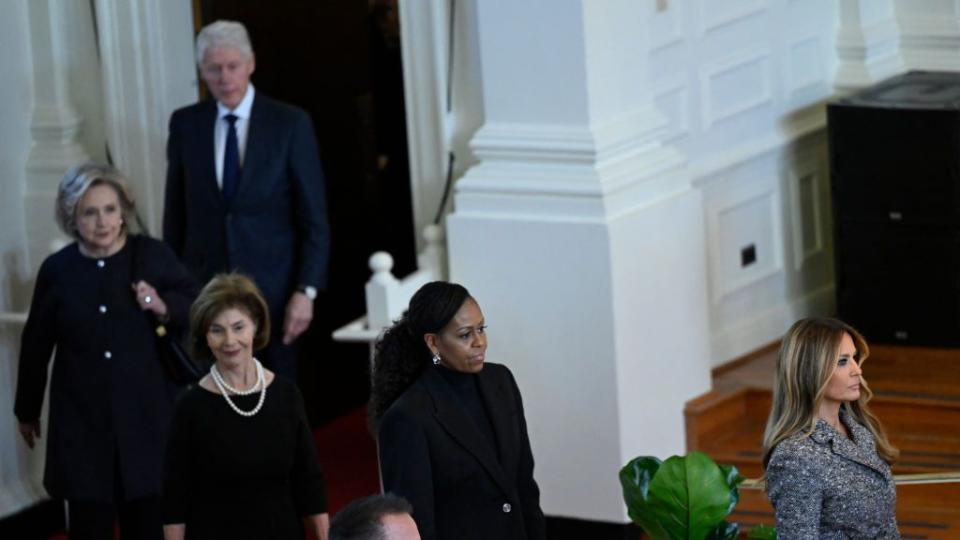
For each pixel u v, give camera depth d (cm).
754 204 2792
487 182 2425
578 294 2392
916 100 2652
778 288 2841
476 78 2483
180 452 1845
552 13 2369
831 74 2897
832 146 2684
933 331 2661
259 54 2777
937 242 2639
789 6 2816
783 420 1658
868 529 1648
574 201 2378
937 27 2878
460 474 1744
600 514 2439
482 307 2452
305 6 2827
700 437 2522
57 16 2609
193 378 2216
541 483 2462
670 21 2634
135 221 2600
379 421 1780
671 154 2500
